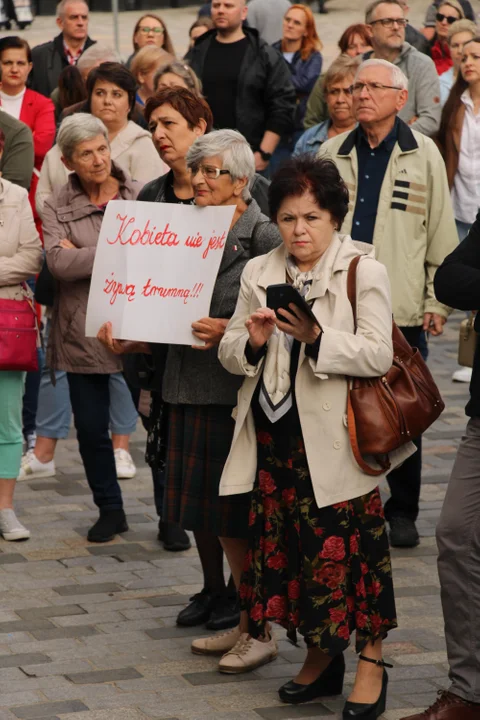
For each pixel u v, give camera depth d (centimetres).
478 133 2356
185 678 1341
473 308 1170
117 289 1366
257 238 1352
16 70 2439
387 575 1230
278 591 1246
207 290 1332
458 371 2688
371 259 1223
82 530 1834
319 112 2662
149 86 2359
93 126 1638
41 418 2081
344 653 1412
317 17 7156
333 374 1198
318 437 1199
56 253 1662
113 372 1703
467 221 2406
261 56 2791
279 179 1212
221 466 1352
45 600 1565
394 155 1697
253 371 1230
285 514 1241
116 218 1370
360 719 1227
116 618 1509
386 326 1201
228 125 2806
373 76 1666
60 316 1714
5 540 1784
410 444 1238
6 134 2111
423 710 1266
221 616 1475
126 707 1262
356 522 1220
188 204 1394
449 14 3134
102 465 1783
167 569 1683
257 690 1313
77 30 2877
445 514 1189
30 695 1287
